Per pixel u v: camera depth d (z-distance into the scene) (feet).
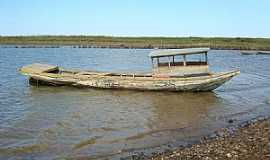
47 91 110.22
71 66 200.95
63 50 387.55
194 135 63.87
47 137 62.54
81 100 96.22
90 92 107.96
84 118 76.59
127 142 59.93
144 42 524.93
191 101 96.53
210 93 107.24
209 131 66.49
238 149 51.24
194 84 102.32
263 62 247.29
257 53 344.90
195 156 49.16
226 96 106.32
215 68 201.36
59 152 54.75
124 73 115.65
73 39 565.12
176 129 68.33
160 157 50.06
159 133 65.51
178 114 81.51
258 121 72.18
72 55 300.61
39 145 58.03
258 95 109.81
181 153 51.11
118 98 98.99
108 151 55.11
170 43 501.15
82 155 53.36
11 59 242.37
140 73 117.39
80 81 111.14
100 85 109.81
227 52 375.66
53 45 488.85
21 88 116.16
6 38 548.72
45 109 85.20
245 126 67.56
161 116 79.30
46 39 555.28
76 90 111.24
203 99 99.60
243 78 153.48
